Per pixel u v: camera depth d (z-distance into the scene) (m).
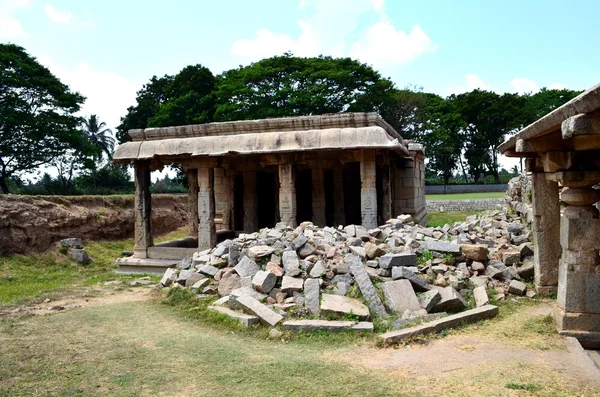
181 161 14.03
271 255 8.55
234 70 37.06
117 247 19.92
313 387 4.43
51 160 31.30
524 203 13.45
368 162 12.26
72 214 19.02
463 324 6.23
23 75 28.25
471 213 28.19
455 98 51.75
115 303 9.02
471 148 50.31
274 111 32.78
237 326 6.70
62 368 5.21
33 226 16.25
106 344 6.15
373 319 6.53
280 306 7.06
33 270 14.32
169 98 37.47
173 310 8.07
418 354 5.24
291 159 12.86
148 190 14.66
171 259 14.05
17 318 7.78
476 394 4.08
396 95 40.62
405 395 4.15
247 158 15.60
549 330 5.79
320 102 32.88
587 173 5.39
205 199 13.59
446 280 7.57
